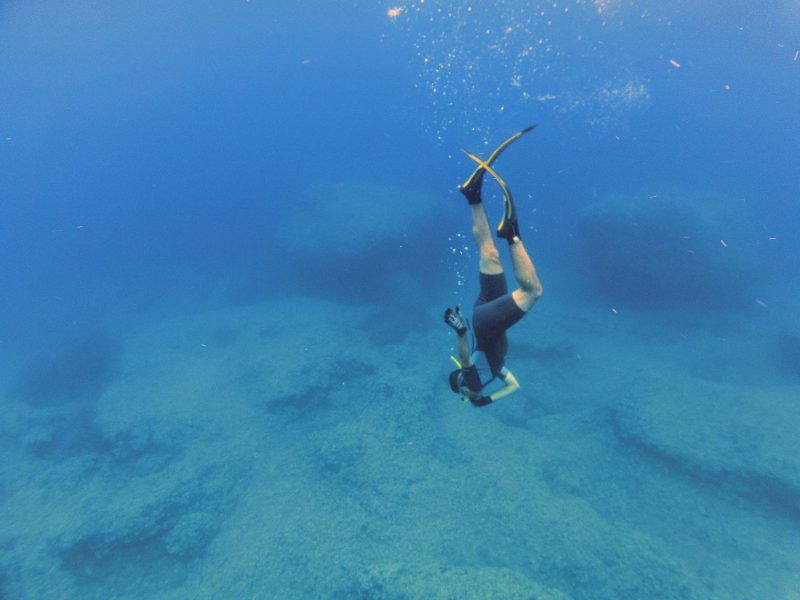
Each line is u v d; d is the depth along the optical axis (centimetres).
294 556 846
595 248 2175
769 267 2339
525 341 1625
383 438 1112
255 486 1061
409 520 892
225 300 2627
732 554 802
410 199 2570
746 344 1585
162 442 1260
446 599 626
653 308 1962
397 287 2144
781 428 994
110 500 1077
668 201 2053
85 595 873
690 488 939
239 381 1512
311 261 2320
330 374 1440
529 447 1082
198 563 901
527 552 804
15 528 1034
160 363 1805
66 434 1402
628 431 1077
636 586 729
